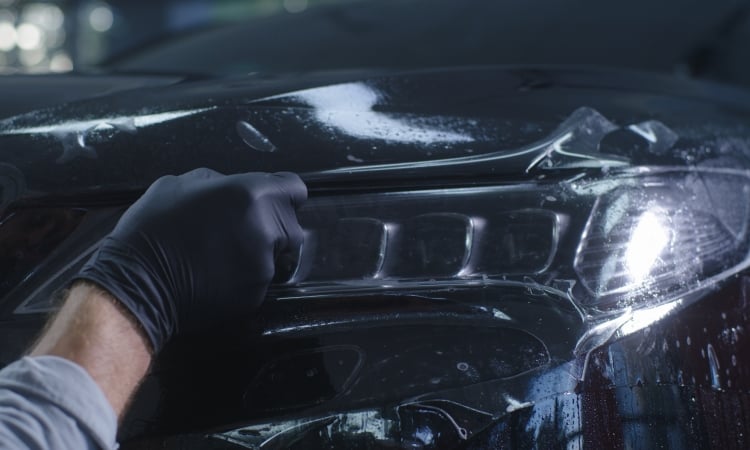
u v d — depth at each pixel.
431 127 0.89
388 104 0.93
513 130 0.91
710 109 1.20
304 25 2.16
